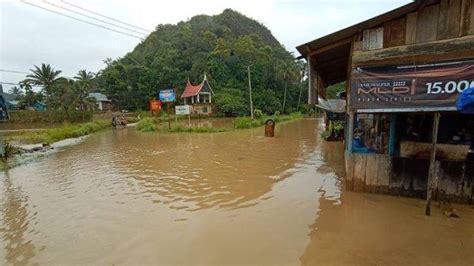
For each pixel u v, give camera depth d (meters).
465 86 5.30
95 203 7.03
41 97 43.56
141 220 5.88
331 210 6.00
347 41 6.81
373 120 6.78
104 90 55.16
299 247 4.58
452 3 5.65
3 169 11.63
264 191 7.52
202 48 61.34
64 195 7.82
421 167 6.26
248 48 57.06
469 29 5.55
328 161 11.05
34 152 15.87
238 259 4.30
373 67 6.15
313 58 7.84
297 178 8.69
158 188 8.07
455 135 6.53
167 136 21.94
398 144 6.71
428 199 5.52
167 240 4.98
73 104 40.34
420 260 4.07
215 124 31.22
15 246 5.01
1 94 16.38
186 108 26.62
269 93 53.03
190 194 7.45
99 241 5.05
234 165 10.70
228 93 48.91
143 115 44.22
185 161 11.78
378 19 6.15
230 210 6.26
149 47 67.19
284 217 5.78
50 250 4.82
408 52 5.96
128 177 9.48
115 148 16.59
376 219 5.48
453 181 6.00
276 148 14.47
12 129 32.62
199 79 51.22
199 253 4.51
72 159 13.52
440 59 5.66
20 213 6.58
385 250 4.39
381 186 6.68
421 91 5.61
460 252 4.25
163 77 52.09
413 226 5.12
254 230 5.25
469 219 5.31
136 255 4.52
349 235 4.91
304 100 61.00
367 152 6.88
